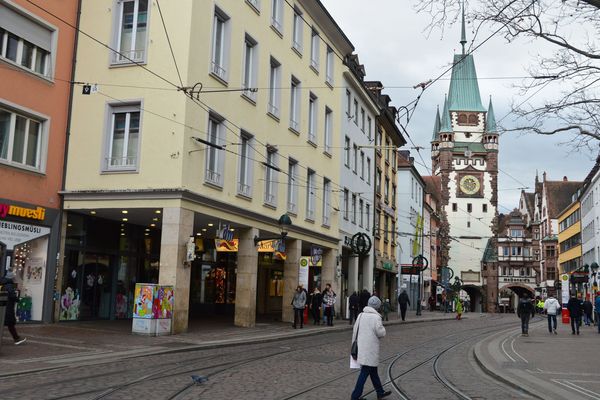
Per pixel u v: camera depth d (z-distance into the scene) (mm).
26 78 20422
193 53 21344
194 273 31828
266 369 13375
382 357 16969
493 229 110562
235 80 24438
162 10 21516
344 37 36562
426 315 51625
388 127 52156
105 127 21734
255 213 25578
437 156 119000
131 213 22484
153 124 21109
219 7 23156
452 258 110438
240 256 25766
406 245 63344
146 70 21438
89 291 23391
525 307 26406
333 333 25516
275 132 28219
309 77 32594
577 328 27250
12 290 15383
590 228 65125
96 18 22359
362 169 43719
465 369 14781
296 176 30672
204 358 14781
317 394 10492
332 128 36188
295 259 30391
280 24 29078
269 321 29594
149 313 19047
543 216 104812
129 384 10539
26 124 20719
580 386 11797
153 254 26953
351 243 37469
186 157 20797
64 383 10391
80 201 21594
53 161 21578
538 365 15062
